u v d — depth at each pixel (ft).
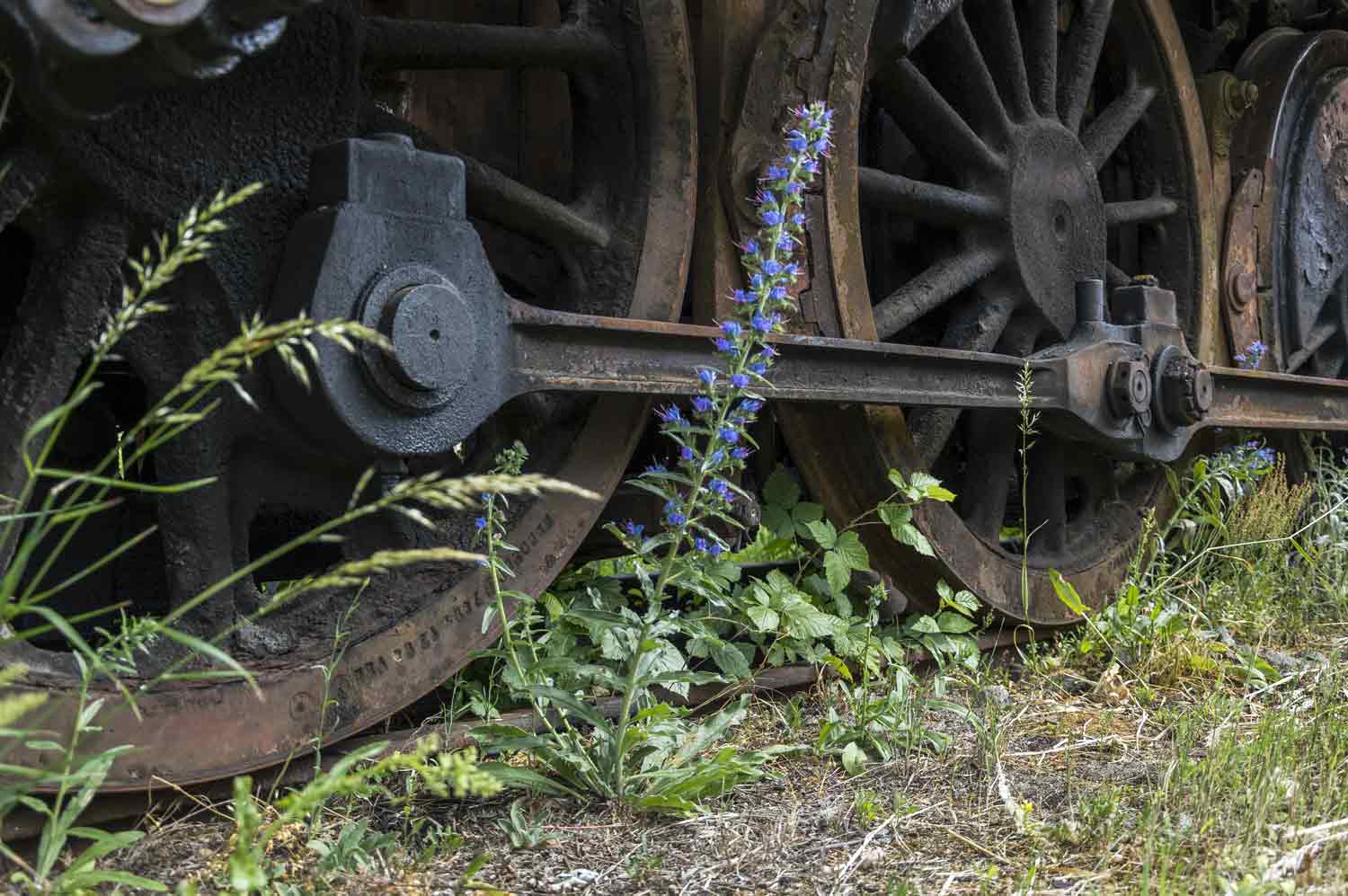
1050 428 14.08
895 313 12.85
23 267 9.69
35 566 9.30
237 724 8.18
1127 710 12.03
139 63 6.54
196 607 8.56
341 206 8.14
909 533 12.00
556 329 9.23
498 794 8.93
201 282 8.43
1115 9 16.46
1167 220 17.13
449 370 8.40
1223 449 16.79
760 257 9.14
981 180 13.80
